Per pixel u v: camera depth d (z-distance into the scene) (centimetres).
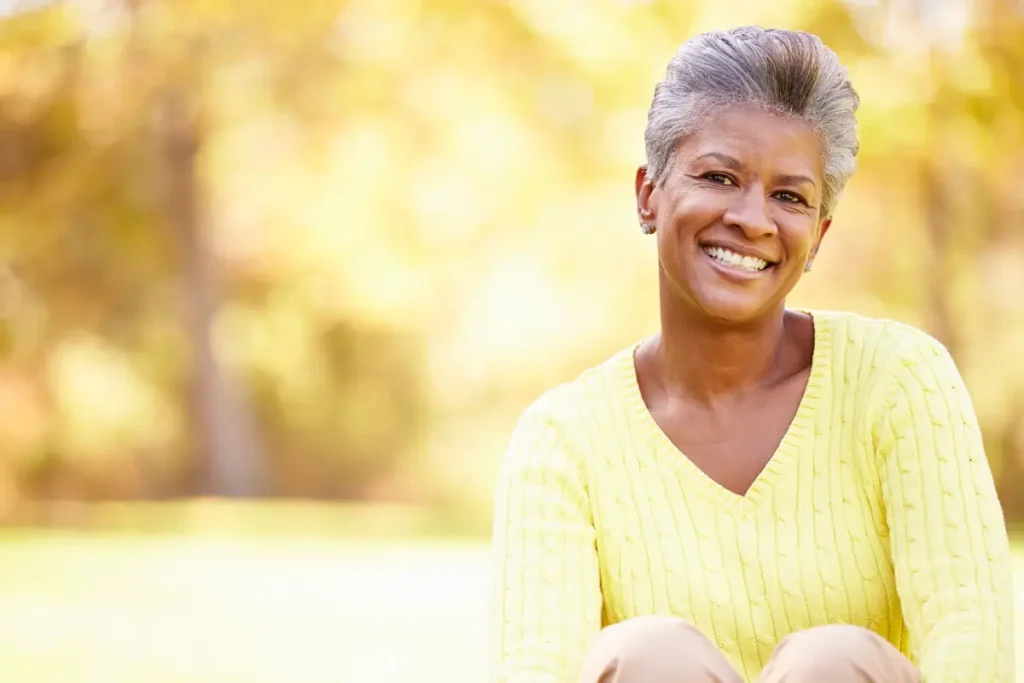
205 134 2473
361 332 2945
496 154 2364
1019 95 1939
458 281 2622
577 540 293
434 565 1264
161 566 1259
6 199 2544
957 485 273
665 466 294
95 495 2859
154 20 2330
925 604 267
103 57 2378
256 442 2712
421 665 766
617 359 311
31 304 2708
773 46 281
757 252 281
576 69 2189
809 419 289
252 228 2644
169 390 2875
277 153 2508
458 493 2961
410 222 2509
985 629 258
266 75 2358
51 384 2816
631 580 292
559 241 2478
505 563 293
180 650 827
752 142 279
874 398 285
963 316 2250
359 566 1256
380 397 3006
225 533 1708
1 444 2820
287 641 859
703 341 293
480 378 2906
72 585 1124
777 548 284
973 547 269
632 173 2281
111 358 2831
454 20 2245
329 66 2339
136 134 2459
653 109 292
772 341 294
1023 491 2300
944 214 2139
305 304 2800
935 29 1936
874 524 285
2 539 1530
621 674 231
